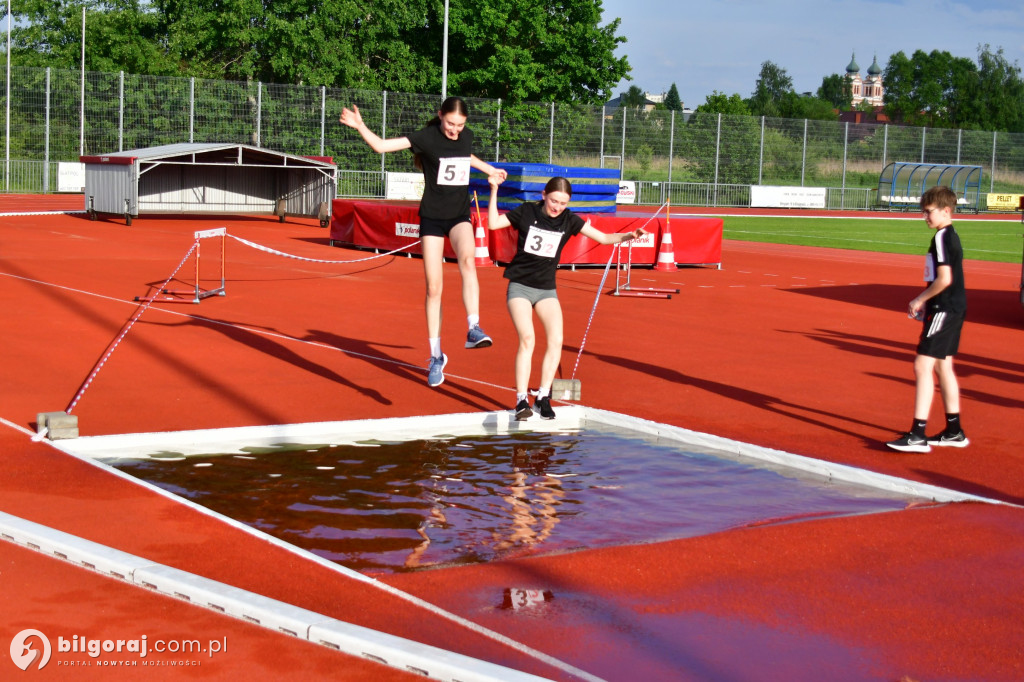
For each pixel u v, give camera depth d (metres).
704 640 3.88
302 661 3.57
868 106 180.88
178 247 21.61
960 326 7.04
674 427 7.30
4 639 3.68
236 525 5.00
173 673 3.45
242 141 42.41
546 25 59.06
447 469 6.29
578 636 3.88
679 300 15.70
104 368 9.01
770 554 4.87
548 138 48.34
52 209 32.44
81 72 40.34
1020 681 3.62
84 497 5.40
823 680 3.59
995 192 60.16
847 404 8.65
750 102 126.00
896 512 5.61
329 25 53.88
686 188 52.38
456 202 7.75
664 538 5.09
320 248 22.75
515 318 7.32
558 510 5.52
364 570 4.53
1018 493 6.13
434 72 56.81
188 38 54.16
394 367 9.59
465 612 4.08
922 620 4.13
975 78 120.31
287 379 8.88
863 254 27.44
